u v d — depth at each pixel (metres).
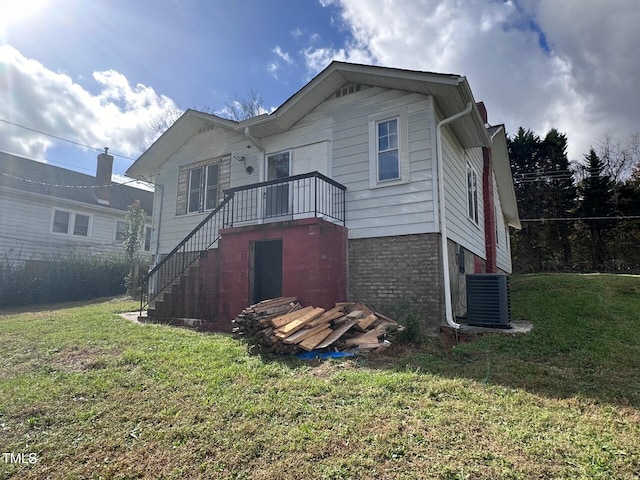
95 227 19.83
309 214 8.40
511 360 4.82
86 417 3.25
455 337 6.18
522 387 3.82
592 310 7.51
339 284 7.35
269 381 4.04
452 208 8.04
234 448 2.68
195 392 3.73
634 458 2.46
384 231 7.46
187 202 11.27
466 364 4.70
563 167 30.42
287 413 3.21
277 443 2.72
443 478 2.26
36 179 18.36
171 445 2.76
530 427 2.90
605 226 26.70
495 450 2.56
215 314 7.97
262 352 5.17
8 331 7.05
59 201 18.19
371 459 2.48
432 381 3.95
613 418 3.09
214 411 3.29
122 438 2.88
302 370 4.43
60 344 5.83
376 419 3.05
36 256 17.27
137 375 4.29
